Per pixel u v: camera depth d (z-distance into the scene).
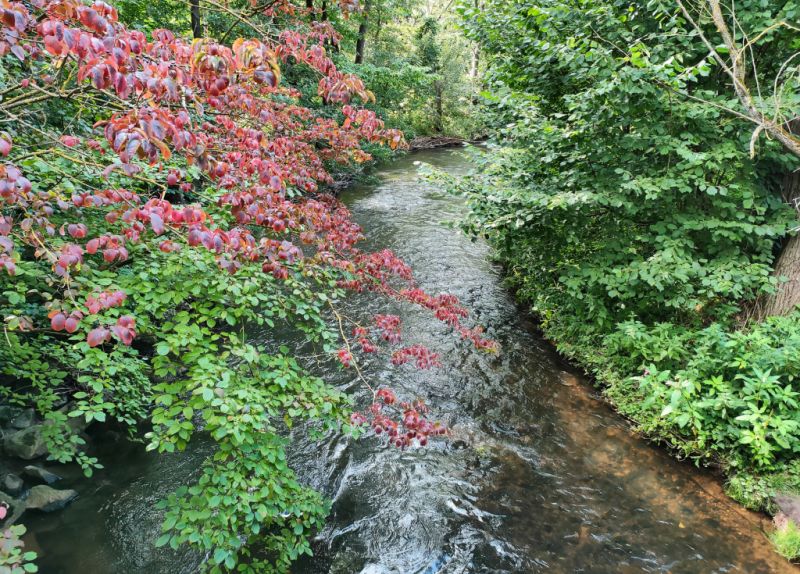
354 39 13.92
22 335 3.44
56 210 3.03
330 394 2.95
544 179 5.53
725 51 3.87
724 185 4.73
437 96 23.95
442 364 5.70
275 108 3.77
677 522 3.71
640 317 5.58
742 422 4.07
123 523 3.36
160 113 1.50
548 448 4.49
